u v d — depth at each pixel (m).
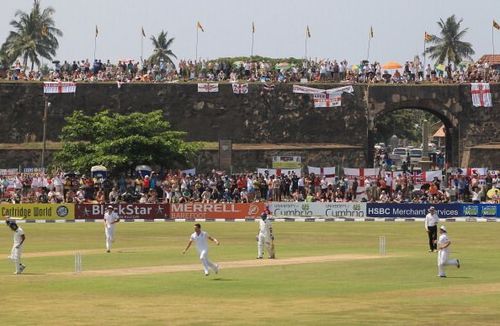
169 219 117.00
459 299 50.69
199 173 136.00
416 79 147.88
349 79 147.25
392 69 148.00
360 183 128.00
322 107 142.75
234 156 139.12
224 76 147.38
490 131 143.75
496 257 73.75
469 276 60.72
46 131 139.38
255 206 118.31
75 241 89.31
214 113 142.12
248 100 142.50
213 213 117.62
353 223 112.94
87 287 55.19
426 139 183.25
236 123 142.38
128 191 121.69
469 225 109.75
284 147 140.75
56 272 63.03
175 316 45.53
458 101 143.50
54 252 78.00
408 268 64.69
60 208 115.06
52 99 139.62
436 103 143.50
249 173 133.38
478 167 141.50
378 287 55.31
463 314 46.06
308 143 142.88
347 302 49.69
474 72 149.25
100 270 63.94
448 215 119.00
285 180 125.62
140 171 125.25
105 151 127.69
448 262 60.03
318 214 119.19
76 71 146.25
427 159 178.38
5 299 50.91
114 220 78.56
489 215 119.12
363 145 142.88
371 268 64.62
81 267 64.88
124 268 65.06
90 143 130.50
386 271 62.97
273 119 142.62
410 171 135.00
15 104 139.25
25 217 114.00
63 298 51.16
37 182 120.38
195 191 122.19
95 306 48.47
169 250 79.44
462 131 143.50
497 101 144.00
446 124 145.38
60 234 97.19
